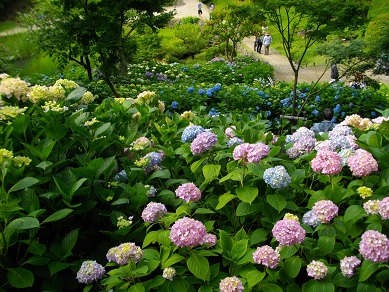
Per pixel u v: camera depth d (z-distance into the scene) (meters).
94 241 2.30
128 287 1.86
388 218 1.82
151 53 15.73
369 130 2.91
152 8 8.93
